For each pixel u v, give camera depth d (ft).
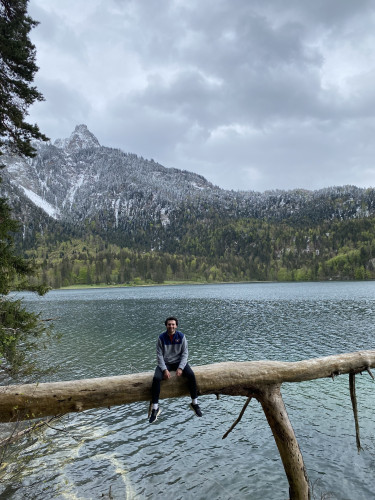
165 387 17.69
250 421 39.32
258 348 77.36
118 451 32.91
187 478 28.30
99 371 61.00
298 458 18.49
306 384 51.16
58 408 16.37
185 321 131.03
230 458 31.37
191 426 38.45
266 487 26.89
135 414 42.16
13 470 29.04
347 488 26.21
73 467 29.99
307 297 236.43
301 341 83.66
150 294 349.41
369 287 338.34
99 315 158.81
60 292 467.52
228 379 17.90
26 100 37.81
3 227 34.60
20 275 36.60
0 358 32.99
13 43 35.50
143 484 27.48
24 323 35.32
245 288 435.12
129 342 89.15
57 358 71.10
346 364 20.10
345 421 38.01
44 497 25.73
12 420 16.05
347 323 110.01
